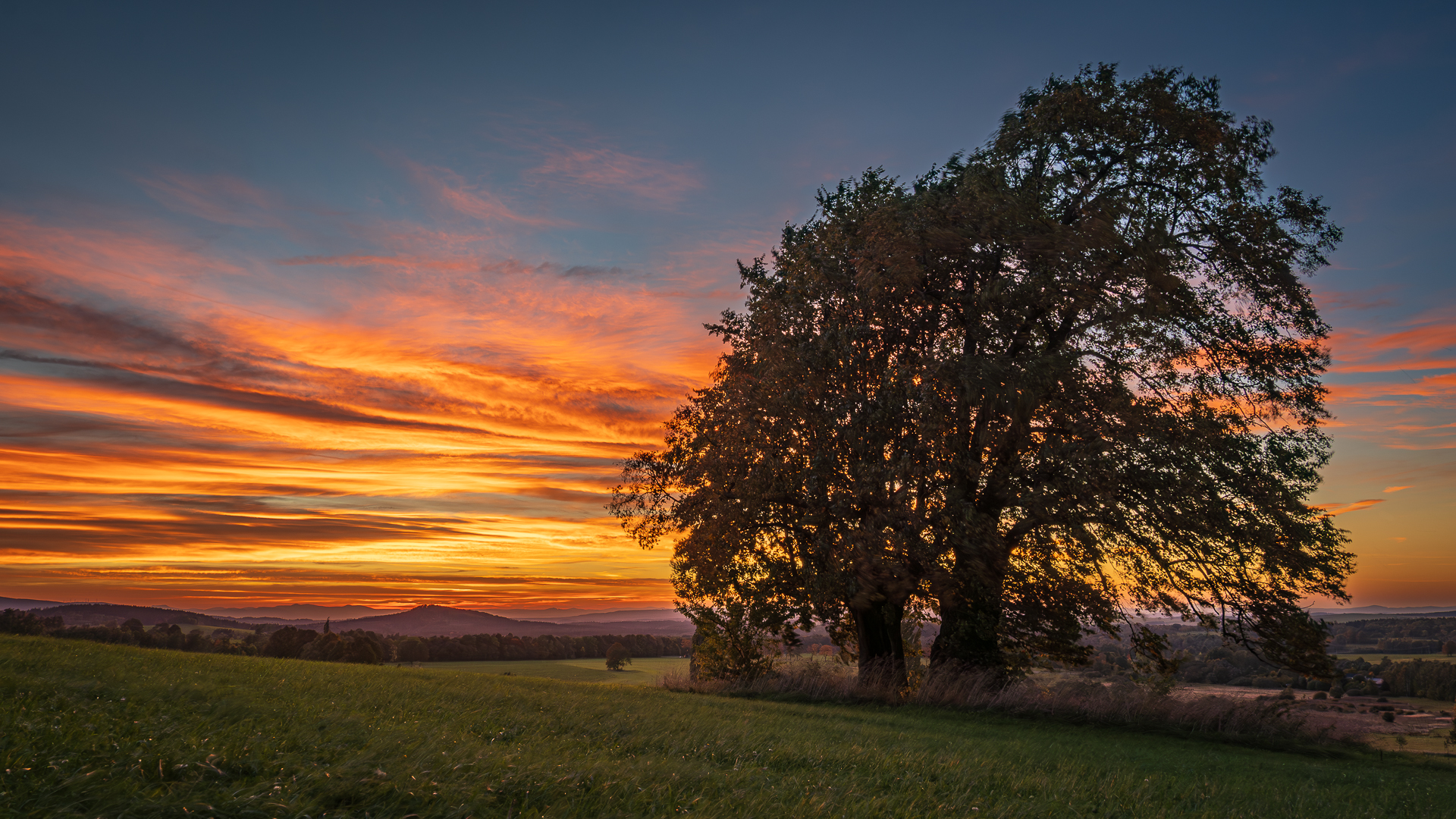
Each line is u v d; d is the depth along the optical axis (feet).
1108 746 43.75
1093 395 60.39
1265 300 65.51
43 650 42.68
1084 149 66.18
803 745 29.76
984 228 59.72
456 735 24.26
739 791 18.94
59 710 21.26
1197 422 59.98
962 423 61.31
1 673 28.14
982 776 25.94
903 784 22.65
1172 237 63.26
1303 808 26.86
